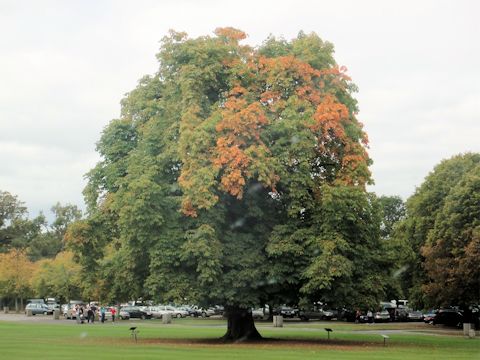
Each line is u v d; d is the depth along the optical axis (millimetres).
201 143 30984
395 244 33750
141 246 31547
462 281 47531
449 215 49844
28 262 102188
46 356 23750
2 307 117062
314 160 34500
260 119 31250
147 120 36438
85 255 36875
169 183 33344
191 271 31469
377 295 32375
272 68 33531
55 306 87375
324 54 35500
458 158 60625
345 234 31422
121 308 79250
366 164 34281
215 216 31328
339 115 32906
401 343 34125
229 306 33906
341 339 37312
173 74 35719
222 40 35812
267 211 33438
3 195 129250
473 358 24328
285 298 32844
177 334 42719
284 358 23328
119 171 35969
